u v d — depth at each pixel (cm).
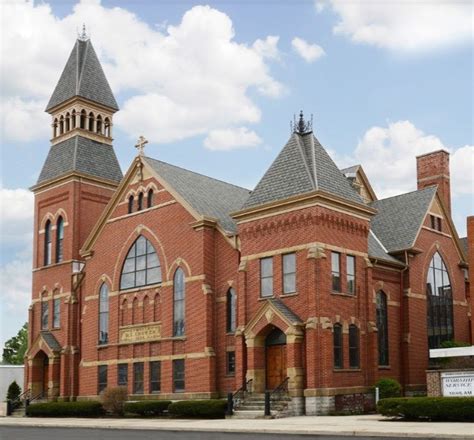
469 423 2712
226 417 3650
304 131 4266
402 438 2314
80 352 5228
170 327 4462
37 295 5669
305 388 3697
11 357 11950
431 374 3114
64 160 5709
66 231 5544
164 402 4078
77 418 4334
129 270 4841
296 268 3869
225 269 4312
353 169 5491
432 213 5069
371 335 4053
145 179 4831
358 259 4103
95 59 6075
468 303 5284
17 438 2856
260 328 3878
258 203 4100
